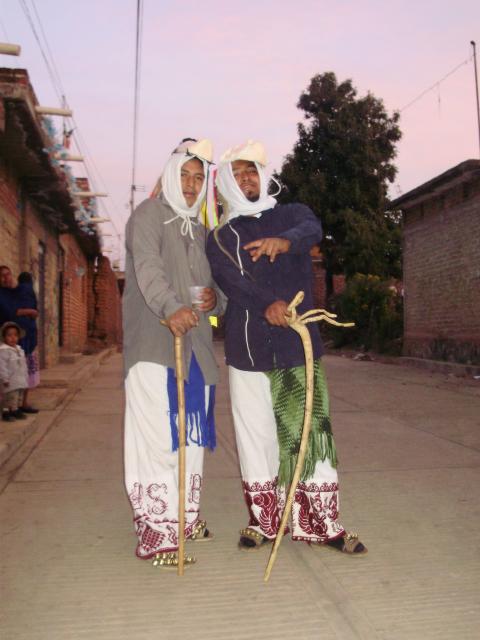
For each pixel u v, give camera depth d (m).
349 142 26.55
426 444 5.82
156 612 2.55
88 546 3.29
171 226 3.23
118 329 36.66
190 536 3.28
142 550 3.08
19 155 8.71
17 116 7.29
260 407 3.21
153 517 3.09
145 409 3.11
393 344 18.50
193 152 3.19
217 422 7.17
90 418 7.57
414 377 12.46
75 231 14.62
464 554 3.13
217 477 4.73
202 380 3.22
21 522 3.67
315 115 27.09
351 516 3.74
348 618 2.48
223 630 2.39
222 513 3.86
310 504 3.17
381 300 21.05
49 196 10.94
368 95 27.22
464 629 2.38
